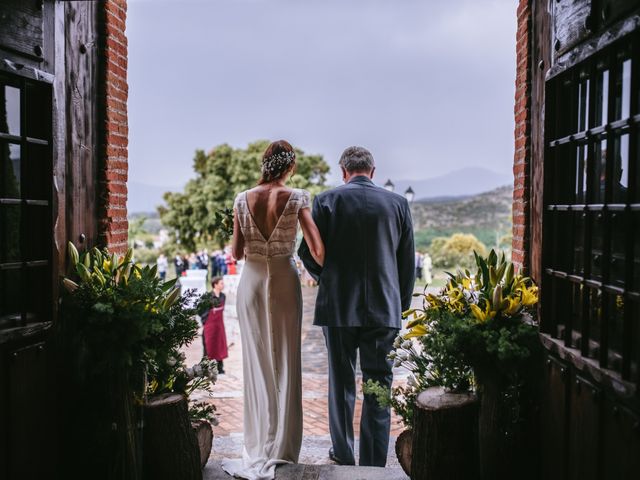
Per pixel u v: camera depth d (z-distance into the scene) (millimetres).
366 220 3895
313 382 7160
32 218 3111
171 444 3162
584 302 2668
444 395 3166
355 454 4598
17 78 2904
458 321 3166
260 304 3582
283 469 3508
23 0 2887
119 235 3990
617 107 2471
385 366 3926
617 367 2410
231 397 6508
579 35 2725
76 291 3234
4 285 2898
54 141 3125
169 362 3455
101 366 3162
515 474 3262
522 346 3139
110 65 3846
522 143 3670
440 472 2984
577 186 2922
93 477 3441
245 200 3580
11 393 2816
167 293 3516
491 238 69500
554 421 3006
